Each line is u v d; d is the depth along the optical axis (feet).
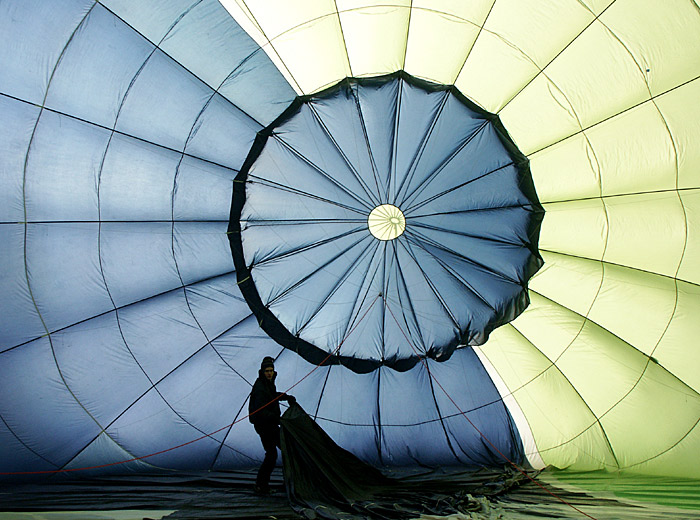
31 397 21.59
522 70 22.29
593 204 23.31
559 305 25.14
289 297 24.62
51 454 21.90
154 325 23.20
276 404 18.94
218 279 23.88
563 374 25.66
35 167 20.74
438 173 23.75
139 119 21.57
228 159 22.74
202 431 23.86
